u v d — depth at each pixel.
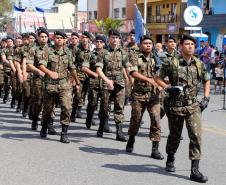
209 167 8.85
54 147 10.24
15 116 14.95
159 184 7.68
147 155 9.71
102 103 11.36
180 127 8.16
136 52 9.60
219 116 15.66
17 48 14.12
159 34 56.25
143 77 9.18
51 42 13.02
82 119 14.51
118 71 11.02
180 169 8.63
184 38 7.94
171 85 8.09
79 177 7.96
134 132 9.81
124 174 8.22
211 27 43.62
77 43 13.82
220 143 11.05
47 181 7.69
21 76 13.77
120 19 64.75
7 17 68.50
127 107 16.98
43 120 11.21
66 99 10.66
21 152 9.66
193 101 7.95
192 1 47.41
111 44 11.02
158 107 9.43
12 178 7.82
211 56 24.67
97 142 10.95
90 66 12.28
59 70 10.62
